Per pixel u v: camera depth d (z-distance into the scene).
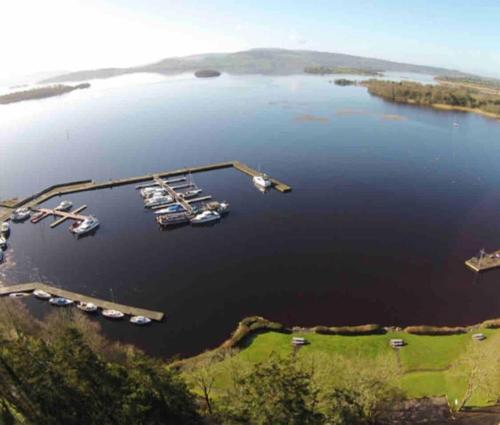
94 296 109.94
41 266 124.00
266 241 137.50
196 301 107.94
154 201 166.88
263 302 107.44
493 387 69.44
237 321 100.81
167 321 100.81
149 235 142.62
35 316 101.75
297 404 49.06
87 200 172.00
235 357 80.94
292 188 181.88
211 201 170.25
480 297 109.00
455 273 118.94
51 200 171.50
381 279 116.31
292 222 150.62
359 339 91.44
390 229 144.12
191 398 58.56
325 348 87.94
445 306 105.56
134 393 50.47
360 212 157.62
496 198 169.12
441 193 174.12
